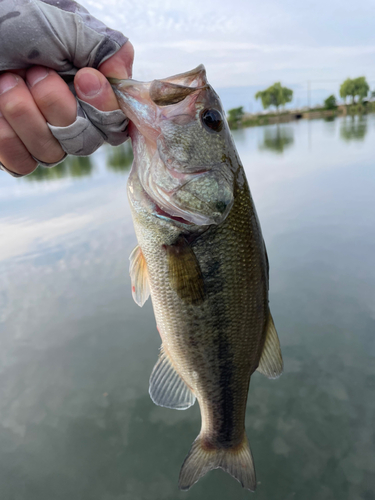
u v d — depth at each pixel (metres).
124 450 3.82
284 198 10.88
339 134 27.64
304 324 5.07
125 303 5.99
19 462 3.71
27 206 11.87
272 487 3.39
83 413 4.18
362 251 6.79
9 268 7.29
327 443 3.70
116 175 16.58
